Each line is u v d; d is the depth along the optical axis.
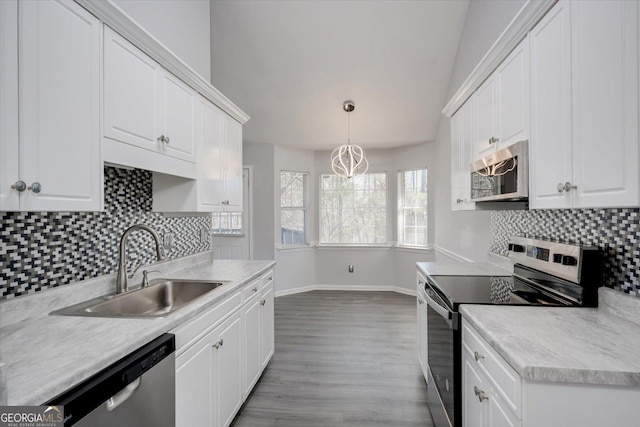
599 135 1.03
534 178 1.41
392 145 4.82
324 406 2.04
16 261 1.25
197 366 1.41
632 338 1.06
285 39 3.30
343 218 5.20
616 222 1.33
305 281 5.09
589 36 1.06
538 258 1.75
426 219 4.69
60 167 1.11
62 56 1.12
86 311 1.35
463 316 1.40
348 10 3.01
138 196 1.99
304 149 5.09
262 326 2.37
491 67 1.83
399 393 2.18
